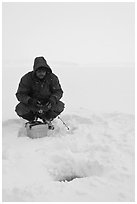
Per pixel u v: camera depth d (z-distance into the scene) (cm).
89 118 609
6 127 584
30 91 566
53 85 570
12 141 512
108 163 431
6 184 376
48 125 563
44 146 488
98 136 527
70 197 355
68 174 427
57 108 580
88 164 432
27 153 462
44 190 364
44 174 408
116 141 505
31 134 533
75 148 483
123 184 382
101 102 831
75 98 880
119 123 596
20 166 424
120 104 806
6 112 704
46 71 561
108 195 360
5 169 413
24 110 565
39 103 566
